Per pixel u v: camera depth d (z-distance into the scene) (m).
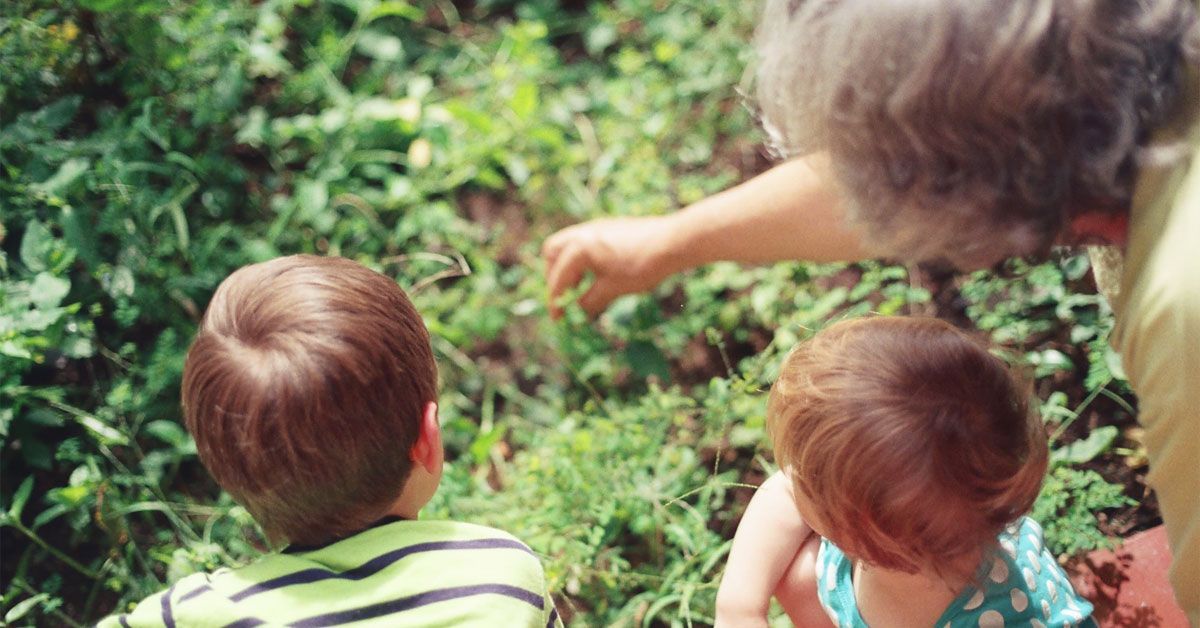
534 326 2.71
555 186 2.90
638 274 2.33
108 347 2.50
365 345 1.36
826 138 1.19
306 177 2.84
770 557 1.69
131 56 2.75
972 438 1.32
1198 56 1.09
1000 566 1.53
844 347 1.41
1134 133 1.09
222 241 2.69
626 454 2.23
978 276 2.37
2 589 2.28
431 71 3.16
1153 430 1.18
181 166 2.71
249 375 1.33
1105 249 1.39
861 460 1.33
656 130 2.90
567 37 3.29
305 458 1.34
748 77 2.90
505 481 2.38
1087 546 1.93
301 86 2.93
